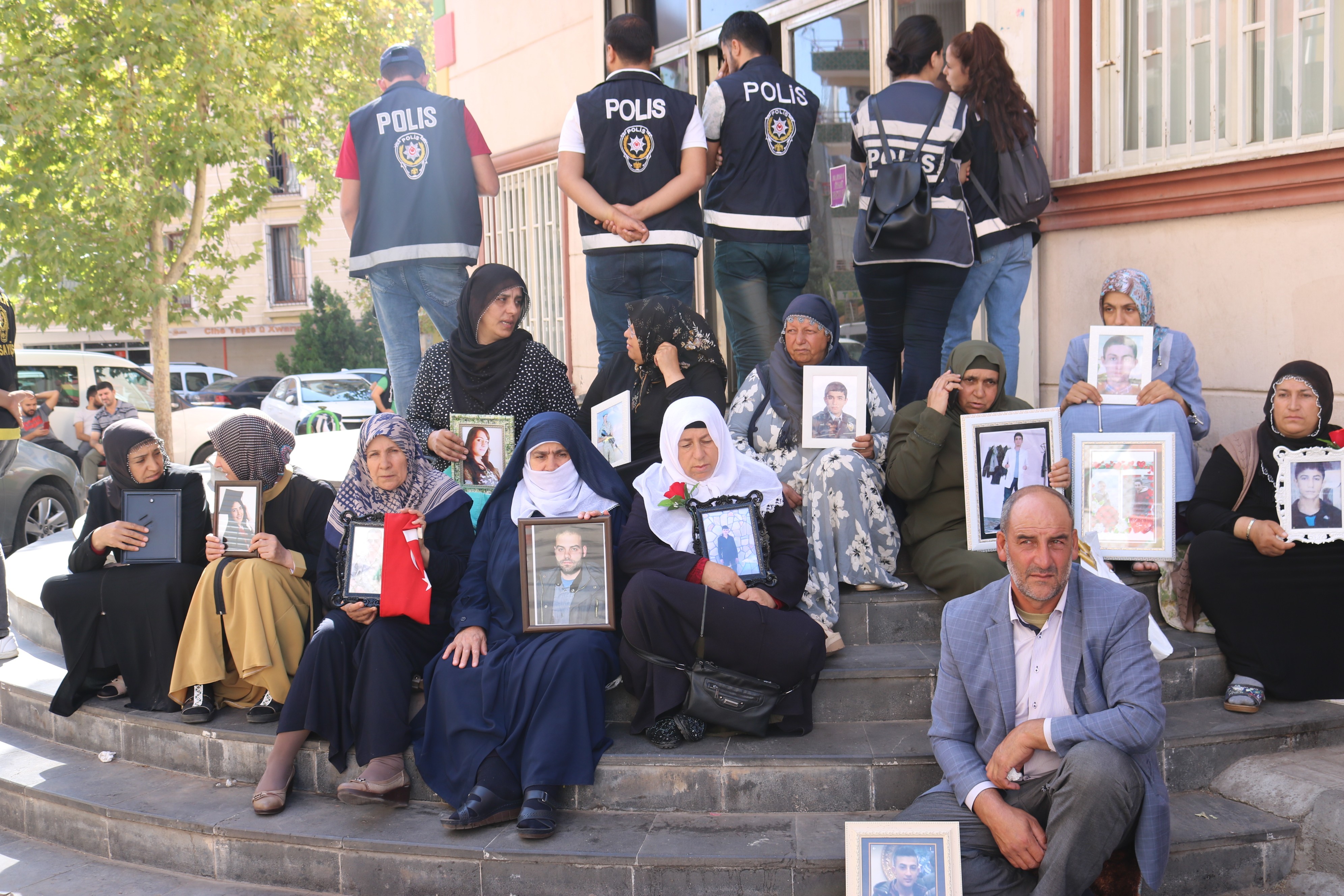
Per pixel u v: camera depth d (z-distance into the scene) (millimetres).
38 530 9320
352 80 17594
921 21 4793
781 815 3479
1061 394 4684
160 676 4250
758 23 5184
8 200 14180
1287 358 4539
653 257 4965
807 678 3656
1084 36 5281
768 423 4434
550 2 8141
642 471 4523
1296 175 4391
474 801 3436
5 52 14430
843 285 6730
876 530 4215
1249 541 3852
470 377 4750
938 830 2973
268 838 3523
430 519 4102
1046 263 5582
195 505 4465
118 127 14664
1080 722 2963
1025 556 2971
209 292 16500
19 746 4562
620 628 3766
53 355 12336
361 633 3926
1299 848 3270
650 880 3201
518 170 8742
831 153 6680
